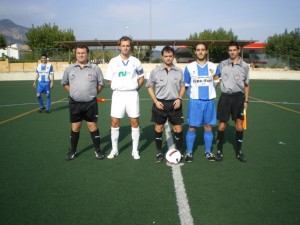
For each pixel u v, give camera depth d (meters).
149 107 9.89
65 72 4.30
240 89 4.22
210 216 2.81
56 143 5.34
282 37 34.94
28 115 8.23
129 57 4.30
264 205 3.01
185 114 8.67
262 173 3.87
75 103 4.25
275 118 7.73
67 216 2.81
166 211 2.90
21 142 5.40
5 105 10.27
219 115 4.35
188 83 4.22
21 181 3.62
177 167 4.11
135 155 4.50
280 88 17.23
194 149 5.02
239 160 4.41
